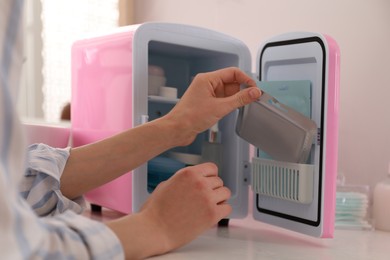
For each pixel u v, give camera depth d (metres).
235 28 1.15
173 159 0.94
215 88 0.71
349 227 0.82
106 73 0.86
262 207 0.80
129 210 0.79
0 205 0.30
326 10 0.97
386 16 0.88
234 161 0.89
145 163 0.76
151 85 0.92
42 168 0.62
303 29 1.01
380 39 0.89
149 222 0.55
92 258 0.37
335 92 0.67
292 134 0.68
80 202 0.71
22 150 0.33
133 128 0.71
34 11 1.59
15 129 0.32
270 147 0.72
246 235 0.75
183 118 0.69
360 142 0.93
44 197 0.62
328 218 0.68
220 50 0.88
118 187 0.83
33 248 0.31
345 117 0.95
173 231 0.57
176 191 0.58
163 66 1.03
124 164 0.69
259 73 0.83
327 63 0.67
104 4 1.48
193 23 1.26
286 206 0.75
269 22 1.08
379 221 0.82
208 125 0.70
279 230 0.80
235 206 0.87
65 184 0.67
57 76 1.58
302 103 0.71
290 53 0.75
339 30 0.96
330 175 0.68
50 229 0.36
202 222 0.58
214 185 0.62
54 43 1.58
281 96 0.75
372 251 0.65
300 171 0.68
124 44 0.80
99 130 0.88
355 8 0.93
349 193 0.84
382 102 0.89
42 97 1.61
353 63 0.94
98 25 1.50
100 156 0.68
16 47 0.34
